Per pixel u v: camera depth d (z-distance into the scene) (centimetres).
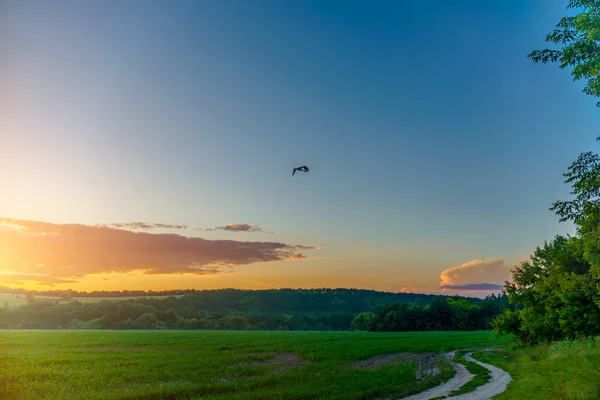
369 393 2766
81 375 3581
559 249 5050
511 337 5762
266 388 3062
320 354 5469
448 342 7344
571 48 1862
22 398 2742
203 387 3028
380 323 15875
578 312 4272
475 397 2536
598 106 1955
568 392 2206
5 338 8181
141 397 2758
